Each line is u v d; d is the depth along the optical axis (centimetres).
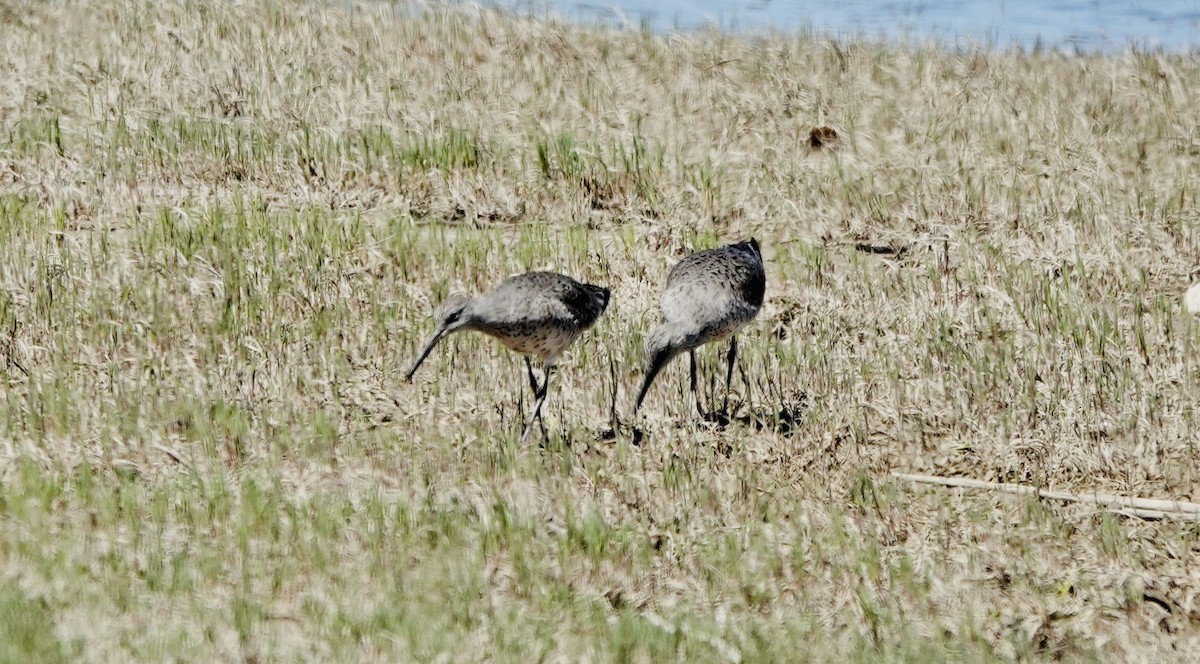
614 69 2269
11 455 1223
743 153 1962
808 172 1909
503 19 2458
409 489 1212
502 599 1073
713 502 1209
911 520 1185
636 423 1329
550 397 1398
